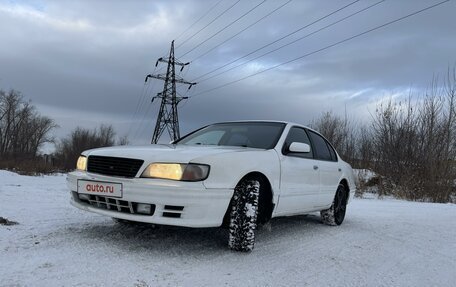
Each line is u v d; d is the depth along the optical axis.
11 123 67.44
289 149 5.18
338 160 6.82
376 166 18.75
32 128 69.19
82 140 51.72
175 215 3.96
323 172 5.99
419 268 4.28
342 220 6.81
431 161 16.22
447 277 4.00
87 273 3.39
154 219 3.94
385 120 18.58
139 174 4.05
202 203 3.99
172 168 3.98
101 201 4.30
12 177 17.91
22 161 32.78
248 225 4.33
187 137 6.07
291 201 5.18
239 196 4.37
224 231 5.23
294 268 3.96
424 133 17.36
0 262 3.55
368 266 4.21
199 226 4.03
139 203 4.04
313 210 5.88
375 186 18.08
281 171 4.94
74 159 46.25
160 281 3.31
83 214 6.20
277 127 5.59
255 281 3.49
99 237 4.63
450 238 5.98
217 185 4.09
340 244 5.16
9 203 7.20
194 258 4.03
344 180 6.84
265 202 4.87
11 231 4.71
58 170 32.97
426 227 6.89
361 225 6.81
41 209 6.59
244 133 5.55
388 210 9.29
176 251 4.23
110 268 3.55
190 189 3.93
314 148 6.11
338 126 23.11
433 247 5.32
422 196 15.62
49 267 3.49
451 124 17.06
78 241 4.40
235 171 4.27
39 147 70.06
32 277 3.23
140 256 3.97
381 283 3.68
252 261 4.07
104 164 4.35
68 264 3.59
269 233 5.57
